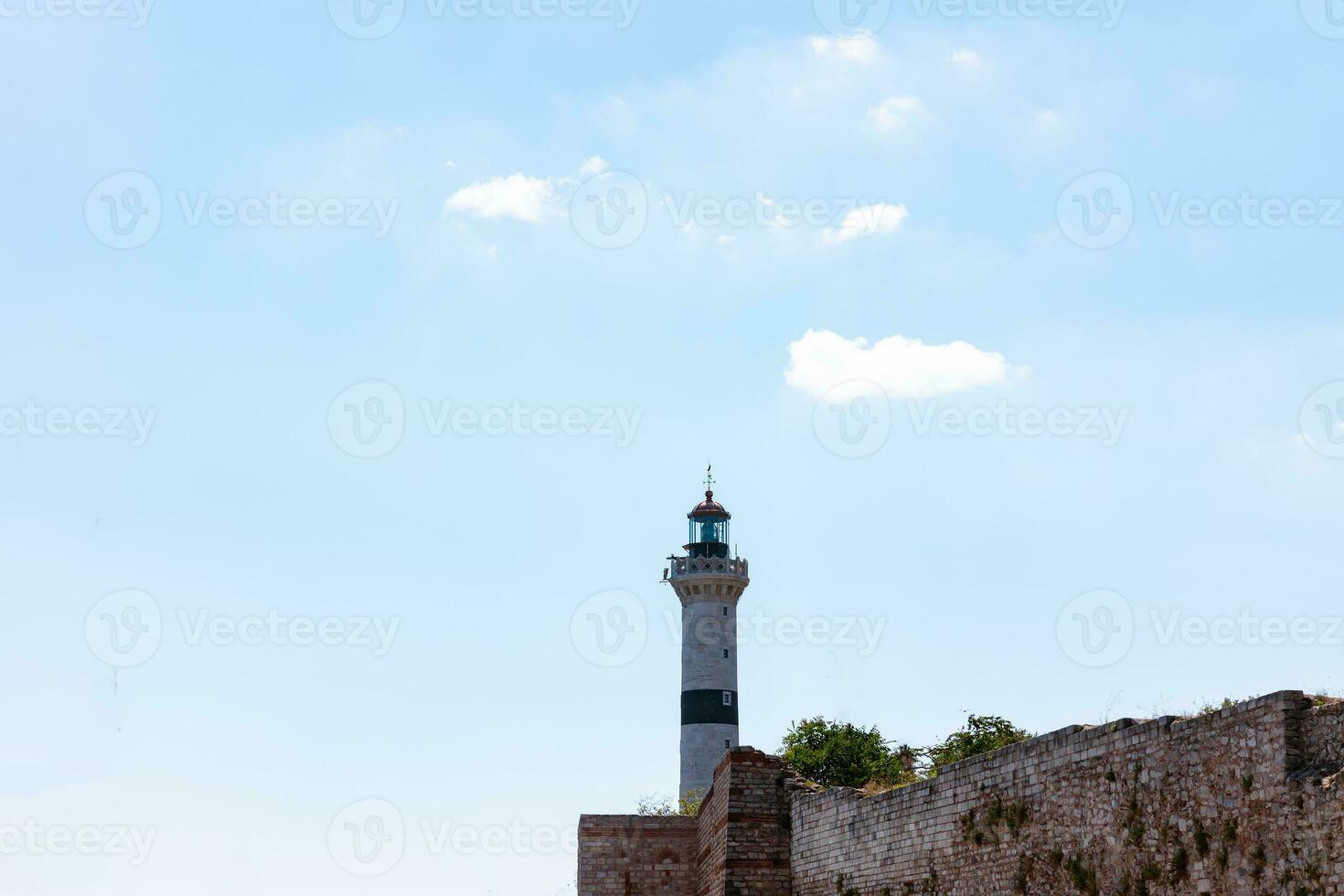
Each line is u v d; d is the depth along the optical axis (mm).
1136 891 37062
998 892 43875
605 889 74188
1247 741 33312
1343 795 30125
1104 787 38875
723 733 137000
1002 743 88312
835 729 102375
